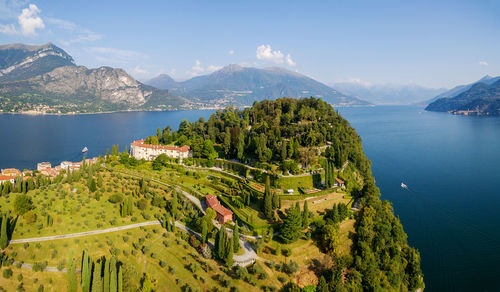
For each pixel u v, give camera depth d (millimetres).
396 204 197250
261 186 153750
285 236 110375
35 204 116812
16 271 86875
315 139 184375
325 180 153875
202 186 162250
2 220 91938
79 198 124875
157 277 95688
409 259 123312
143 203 128000
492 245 150125
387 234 126250
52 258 94125
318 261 108438
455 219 176875
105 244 103500
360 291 103562
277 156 175625
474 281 124875
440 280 125562
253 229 118562
